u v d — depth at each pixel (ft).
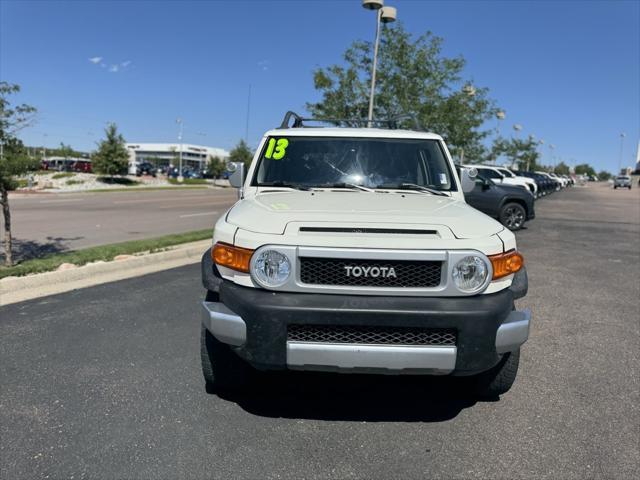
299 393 12.71
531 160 189.57
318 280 10.11
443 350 9.76
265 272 10.05
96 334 16.20
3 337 15.80
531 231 46.11
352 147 14.90
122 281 23.38
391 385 13.25
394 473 9.46
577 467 9.67
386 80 58.95
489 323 9.80
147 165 231.30
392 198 12.83
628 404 12.21
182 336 16.15
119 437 10.43
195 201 89.81
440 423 11.33
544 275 26.45
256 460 9.77
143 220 54.13
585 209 76.48
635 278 26.25
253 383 12.65
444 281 10.00
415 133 15.35
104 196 102.32
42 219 53.57
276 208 11.46
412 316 9.65
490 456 10.03
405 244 9.98
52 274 22.86
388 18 50.26
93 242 37.22
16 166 24.04
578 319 18.80
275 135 15.19
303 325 9.86
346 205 11.82
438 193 13.96
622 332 17.38
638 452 10.18
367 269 9.99
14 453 9.77
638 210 77.36
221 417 11.38
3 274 22.72
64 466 9.40
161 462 9.61
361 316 9.66
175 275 24.73
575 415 11.67
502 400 12.44
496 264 10.28
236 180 15.17
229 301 10.24
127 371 13.55
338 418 11.50
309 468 9.56
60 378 13.03
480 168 69.87
